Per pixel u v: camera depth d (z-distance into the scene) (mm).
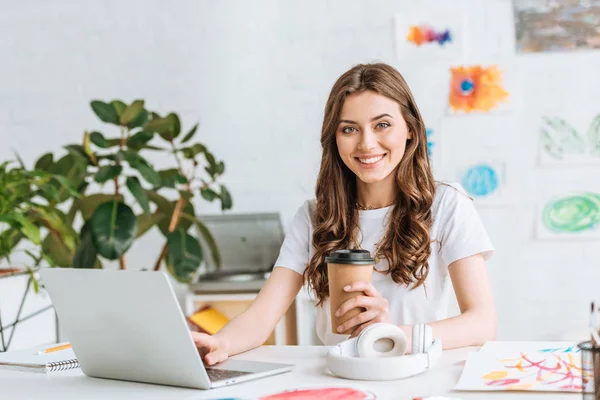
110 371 1281
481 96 3201
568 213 3162
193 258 2871
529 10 3172
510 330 3213
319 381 1196
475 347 1449
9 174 2582
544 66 3172
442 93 3229
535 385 1088
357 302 1312
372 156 1594
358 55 3281
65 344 1591
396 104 1607
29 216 2748
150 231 3414
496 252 3215
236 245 3164
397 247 1691
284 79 3336
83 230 2750
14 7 3467
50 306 2734
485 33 3203
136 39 3412
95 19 3430
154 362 1202
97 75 3434
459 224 1684
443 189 1744
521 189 3193
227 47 3367
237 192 3371
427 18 3229
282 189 3346
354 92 1597
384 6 3258
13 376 1347
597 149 3143
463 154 3221
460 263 1648
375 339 1251
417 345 1268
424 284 1708
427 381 1170
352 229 1754
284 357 1420
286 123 3342
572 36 3154
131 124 2760
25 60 3469
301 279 1784
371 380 1190
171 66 3395
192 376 1172
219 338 1456
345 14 3287
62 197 2885
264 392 1137
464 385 1110
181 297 3383
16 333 2566
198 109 3389
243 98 3363
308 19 3316
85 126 3447
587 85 3152
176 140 3393
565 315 3176
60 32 3447
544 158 3174
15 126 3479
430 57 3227
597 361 973
